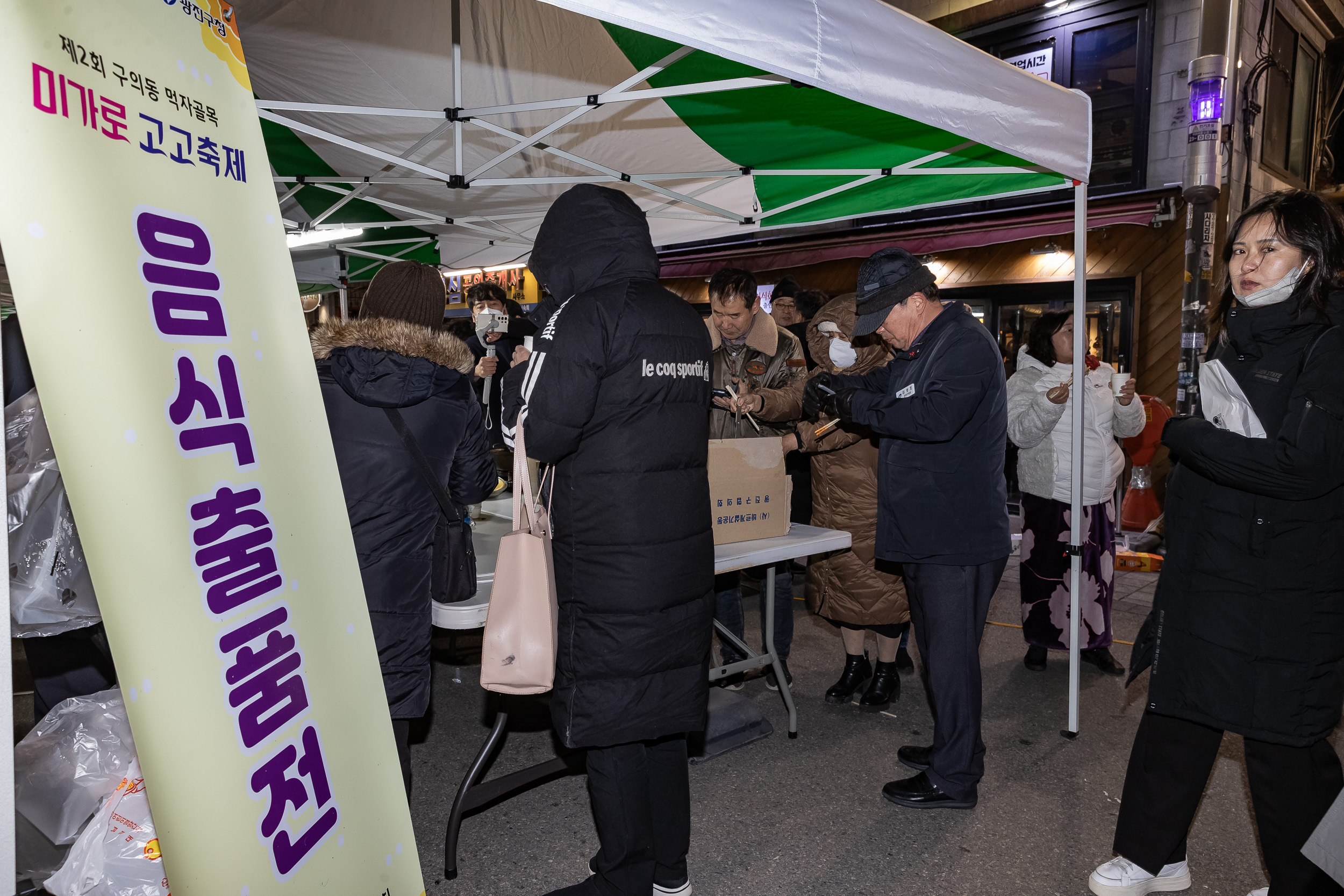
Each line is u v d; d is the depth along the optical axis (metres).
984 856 2.34
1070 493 3.60
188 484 1.01
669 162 3.75
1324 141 9.36
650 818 1.91
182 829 0.96
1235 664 1.73
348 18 2.69
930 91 2.23
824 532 2.88
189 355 1.04
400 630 1.77
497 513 3.01
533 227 5.08
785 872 2.27
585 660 1.75
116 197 0.96
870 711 3.36
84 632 1.81
